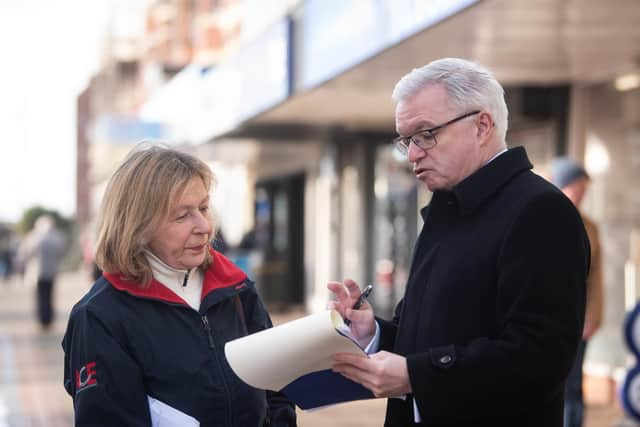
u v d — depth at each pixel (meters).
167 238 2.95
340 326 2.60
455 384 2.59
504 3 5.97
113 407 2.81
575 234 2.64
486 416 2.64
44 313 17.47
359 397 2.83
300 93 10.03
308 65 9.53
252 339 2.65
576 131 9.20
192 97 16.97
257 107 11.82
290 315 17.12
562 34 7.00
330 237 16.38
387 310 14.39
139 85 39.22
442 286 2.77
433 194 2.94
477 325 2.71
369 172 14.69
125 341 2.89
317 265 17.39
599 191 9.03
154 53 34.16
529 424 2.69
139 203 2.92
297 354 2.58
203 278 3.10
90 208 52.78
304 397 2.85
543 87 9.34
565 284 2.59
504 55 7.91
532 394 2.58
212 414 2.93
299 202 18.98
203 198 3.01
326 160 16.56
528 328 2.57
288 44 10.19
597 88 9.02
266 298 17.69
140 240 2.92
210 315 3.04
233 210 23.36
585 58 8.05
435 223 2.92
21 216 55.03
